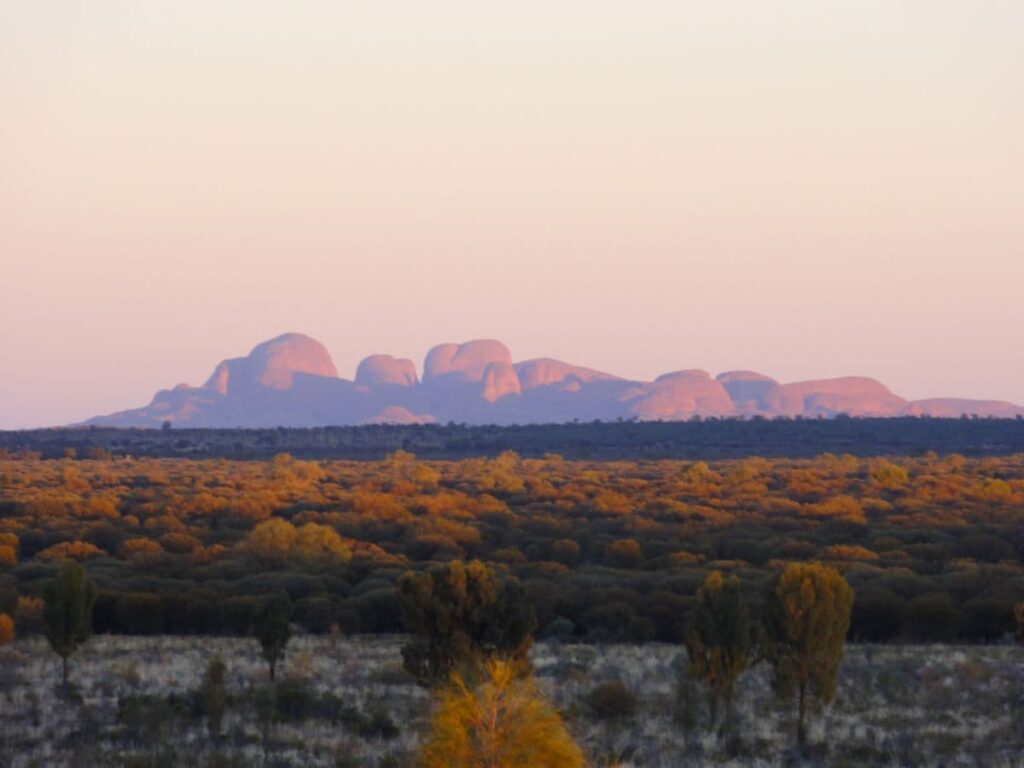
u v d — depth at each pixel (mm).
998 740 64062
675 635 104812
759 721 67125
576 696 70875
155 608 107188
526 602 71875
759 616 71812
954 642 103125
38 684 75812
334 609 109188
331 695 69312
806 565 64500
